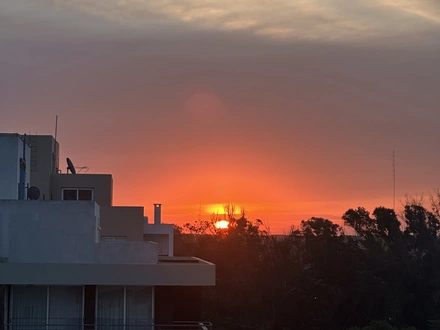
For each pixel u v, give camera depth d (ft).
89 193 133.80
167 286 85.46
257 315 239.30
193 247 268.00
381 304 237.04
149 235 167.94
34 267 80.94
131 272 82.12
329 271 244.63
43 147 134.21
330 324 235.81
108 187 134.21
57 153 145.18
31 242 86.84
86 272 81.56
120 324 84.23
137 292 84.99
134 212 128.57
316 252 248.52
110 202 133.90
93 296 84.12
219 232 271.08
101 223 127.75
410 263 252.21
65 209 87.71
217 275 247.09
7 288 83.15
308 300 234.58
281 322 236.22
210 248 258.78
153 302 84.99
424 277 249.75
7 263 81.05
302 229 255.09
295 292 236.02
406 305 247.50
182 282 82.74
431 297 248.73
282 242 246.68
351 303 236.84
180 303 91.50
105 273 81.82
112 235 127.65
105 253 87.76
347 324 237.04
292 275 242.58
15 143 99.96
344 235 257.75
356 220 268.41
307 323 235.61
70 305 84.07
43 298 83.66
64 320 83.66
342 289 238.89
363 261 250.98
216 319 234.17
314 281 238.89
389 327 214.48
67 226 87.56
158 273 82.48
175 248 266.98
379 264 250.98
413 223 264.72
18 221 87.04
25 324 82.99
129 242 88.28
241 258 249.55
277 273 241.14
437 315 246.68
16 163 99.66
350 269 241.55
